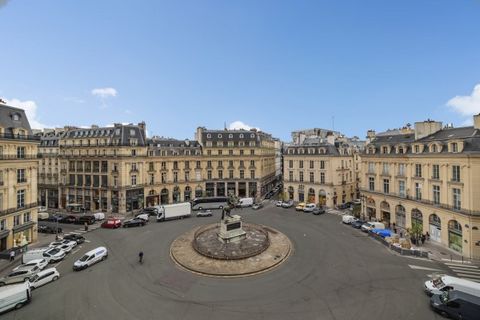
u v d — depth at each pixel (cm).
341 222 4856
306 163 6688
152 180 6419
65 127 6850
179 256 3170
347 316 1984
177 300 2239
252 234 3938
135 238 4031
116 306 2164
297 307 2109
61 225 4959
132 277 2689
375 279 2573
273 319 1962
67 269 2931
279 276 2661
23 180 3928
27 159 3962
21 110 4103
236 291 2377
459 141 3312
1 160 3556
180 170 6844
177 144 7150
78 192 6319
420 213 3969
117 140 5912
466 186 3195
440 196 3603
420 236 3697
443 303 1980
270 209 6134
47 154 6694
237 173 7338
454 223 3403
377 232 3906
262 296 2284
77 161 6331
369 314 2009
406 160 4244
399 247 3303
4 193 3616
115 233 4334
